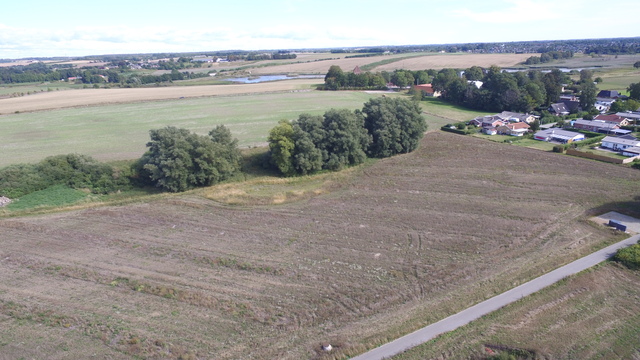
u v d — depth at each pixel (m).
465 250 34.41
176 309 27.12
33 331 25.02
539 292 28.20
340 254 34.28
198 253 34.69
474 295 27.91
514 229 38.31
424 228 39.16
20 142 71.31
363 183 54.19
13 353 23.11
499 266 31.59
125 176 53.38
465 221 40.53
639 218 40.31
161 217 42.94
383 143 65.69
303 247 35.72
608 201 44.81
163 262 33.31
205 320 25.98
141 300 28.14
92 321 25.86
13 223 41.22
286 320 25.88
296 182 56.00
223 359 22.67
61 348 23.53
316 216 42.94
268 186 54.41
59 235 38.59
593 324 25.16
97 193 51.69
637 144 64.06
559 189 49.16
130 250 35.44
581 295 27.92
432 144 73.38
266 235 38.28
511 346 23.28
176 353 23.06
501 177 54.50
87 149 66.69
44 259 33.91
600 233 37.19
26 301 28.05
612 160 59.47
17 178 49.59
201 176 52.25
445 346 23.33
